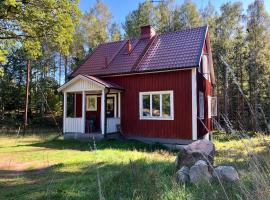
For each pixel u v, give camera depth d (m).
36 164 9.69
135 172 6.02
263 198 2.96
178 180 5.73
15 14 15.98
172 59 16.36
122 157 10.35
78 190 5.52
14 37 16.95
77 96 20.41
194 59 15.54
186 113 15.34
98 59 20.30
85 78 16.56
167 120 15.92
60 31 17.39
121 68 17.91
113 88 16.48
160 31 38.22
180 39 18.02
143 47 19.08
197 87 16.05
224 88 29.12
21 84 38.06
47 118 33.12
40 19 16.75
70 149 13.36
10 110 37.09
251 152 3.56
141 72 16.67
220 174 5.56
